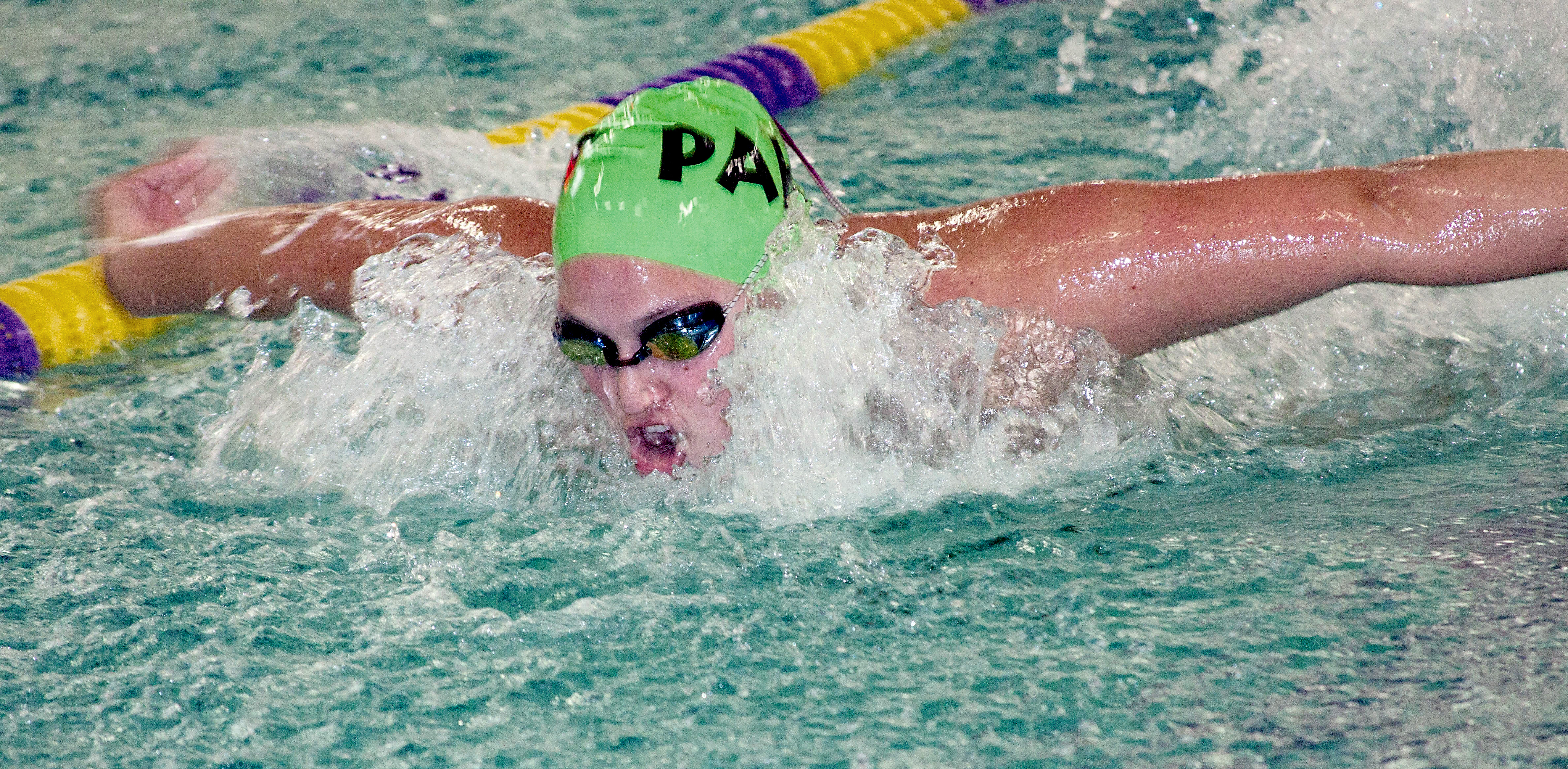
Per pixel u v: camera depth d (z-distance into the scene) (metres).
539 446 7.18
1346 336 8.12
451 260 7.62
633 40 17.12
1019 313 6.77
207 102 14.55
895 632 5.43
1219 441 7.16
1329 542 5.88
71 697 5.12
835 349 6.78
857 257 6.87
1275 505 6.35
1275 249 6.58
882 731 4.75
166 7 18.47
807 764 4.59
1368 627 5.14
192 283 8.45
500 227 7.74
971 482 6.84
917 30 16.61
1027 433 6.98
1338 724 4.56
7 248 10.60
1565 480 6.36
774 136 6.91
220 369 8.70
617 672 5.24
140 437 7.78
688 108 6.66
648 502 6.87
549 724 4.91
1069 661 5.10
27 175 12.40
